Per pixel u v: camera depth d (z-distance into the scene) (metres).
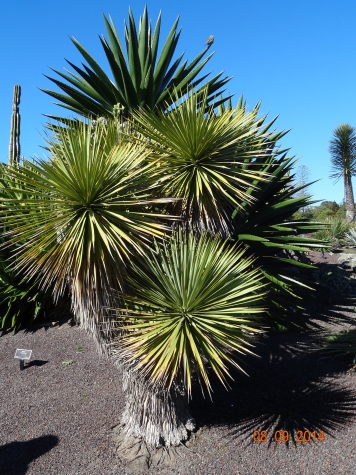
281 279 5.44
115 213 3.22
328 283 9.21
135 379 3.67
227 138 3.84
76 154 3.14
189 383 3.06
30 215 3.26
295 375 5.21
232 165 3.93
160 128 3.71
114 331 3.54
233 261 3.59
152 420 3.75
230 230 4.38
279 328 6.60
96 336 3.62
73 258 3.24
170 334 3.23
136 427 3.81
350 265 11.46
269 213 5.18
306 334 6.64
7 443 3.88
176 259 3.37
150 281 3.36
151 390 3.66
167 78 6.87
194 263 3.37
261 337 6.40
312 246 5.30
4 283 6.72
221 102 5.69
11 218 3.37
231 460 3.62
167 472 3.51
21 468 3.56
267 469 3.51
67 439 3.92
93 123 4.20
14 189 3.30
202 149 3.68
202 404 4.50
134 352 3.34
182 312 3.30
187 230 3.82
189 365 3.22
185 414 3.96
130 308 3.46
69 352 5.89
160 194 3.72
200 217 3.74
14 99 9.23
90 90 6.55
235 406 4.46
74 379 5.08
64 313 7.21
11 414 4.35
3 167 3.48
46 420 4.23
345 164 27.14
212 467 3.54
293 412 4.32
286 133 5.26
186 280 3.30
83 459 3.66
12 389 4.89
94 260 3.23
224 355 3.29
